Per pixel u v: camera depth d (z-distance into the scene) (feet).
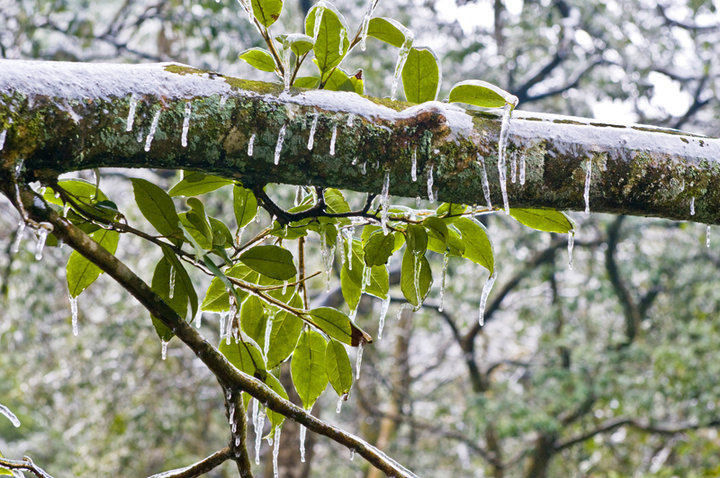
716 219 4.29
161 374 29.60
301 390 4.85
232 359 4.75
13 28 22.77
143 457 29.73
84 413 29.63
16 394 31.24
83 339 27.71
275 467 4.76
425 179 3.88
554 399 30.37
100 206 3.94
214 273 3.91
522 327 37.78
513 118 4.08
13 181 3.30
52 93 3.39
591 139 4.09
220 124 3.63
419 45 4.42
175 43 25.22
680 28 29.22
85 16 22.17
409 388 41.32
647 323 35.63
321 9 3.96
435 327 38.19
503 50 31.04
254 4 4.17
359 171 3.83
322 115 3.76
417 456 40.83
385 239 4.55
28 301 24.50
